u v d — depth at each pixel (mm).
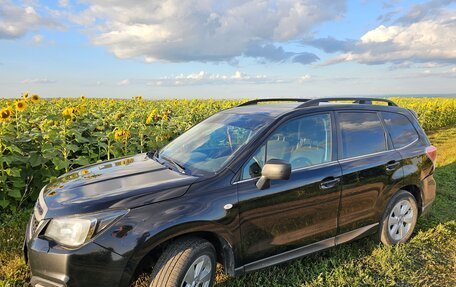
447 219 5113
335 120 3834
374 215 3984
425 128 18938
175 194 2787
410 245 4301
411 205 4363
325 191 3490
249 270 3123
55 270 2445
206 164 3238
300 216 3357
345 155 3777
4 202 4645
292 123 3525
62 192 2926
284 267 3654
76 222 2506
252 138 3268
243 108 4191
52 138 5508
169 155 3744
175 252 2729
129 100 15812
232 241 2963
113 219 2535
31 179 5082
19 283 3229
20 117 6691
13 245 3861
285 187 3229
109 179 3107
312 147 3576
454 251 4219
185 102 16938
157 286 2662
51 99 15438
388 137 4262
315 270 3590
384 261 3814
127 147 6465
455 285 3506
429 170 4605
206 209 2820
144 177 3109
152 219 2617
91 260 2438
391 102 4668
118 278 2504
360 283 3463
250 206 3035
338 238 3707
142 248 2555
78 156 6016
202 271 2893
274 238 3225
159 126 7754
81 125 7121
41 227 2623
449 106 21766
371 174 3869
